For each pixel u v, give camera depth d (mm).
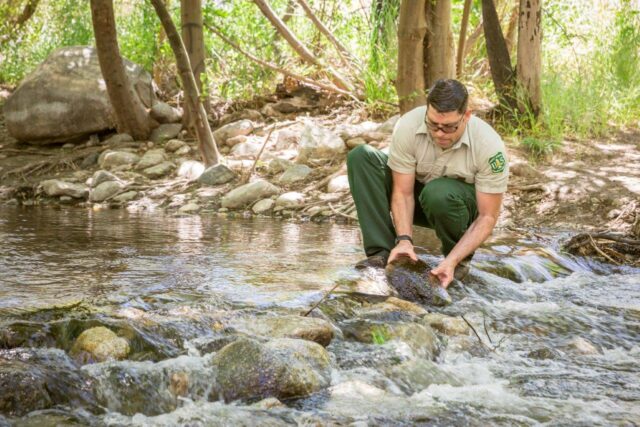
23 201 9234
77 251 5727
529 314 4473
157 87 12344
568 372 3660
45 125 10828
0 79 14984
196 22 11016
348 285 4656
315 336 3721
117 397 3088
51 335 3531
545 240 6637
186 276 4898
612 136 9781
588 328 4320
